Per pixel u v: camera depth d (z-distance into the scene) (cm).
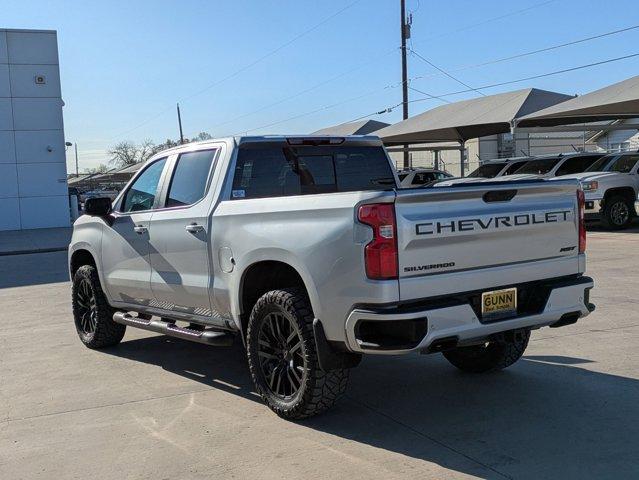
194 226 556
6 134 2858
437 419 484
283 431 470
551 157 1955
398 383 573
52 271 1528
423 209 425
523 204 469
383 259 411
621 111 2128
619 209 1794
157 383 599
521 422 471
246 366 650
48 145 2922
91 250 709
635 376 563
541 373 582
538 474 388
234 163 557
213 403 538
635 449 419
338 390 469
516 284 464
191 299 572
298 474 398
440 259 429
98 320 716
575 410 490
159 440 461
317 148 609
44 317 944
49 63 2897
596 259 1255
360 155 636
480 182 481
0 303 1088
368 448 435
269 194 571
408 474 393
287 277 516
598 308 826
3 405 548
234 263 513
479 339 449
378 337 424
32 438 472
